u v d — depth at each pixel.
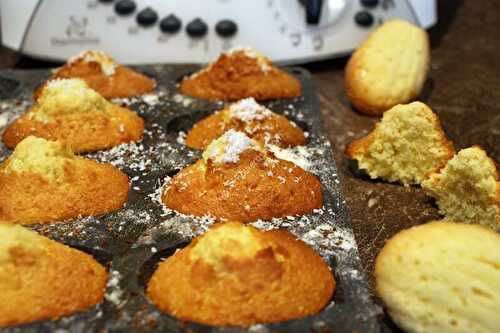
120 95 0.37
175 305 0.22
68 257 0.23
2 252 0.22
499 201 0.27
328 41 0.41
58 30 0.40
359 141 0.33
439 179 0.29
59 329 0.22
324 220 0.27
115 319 0.22
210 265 0.22
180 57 0.40
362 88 0.37
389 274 0.23
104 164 0.30
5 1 0.40
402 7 0.42
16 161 0.27
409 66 0.37
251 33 0.40
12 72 0.39
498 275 0.21
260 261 0.22
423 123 0.30
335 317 0.22
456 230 0.23
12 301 0.22
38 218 0.27
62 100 0.32
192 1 0.40
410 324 0.22
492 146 0.34
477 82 0.41
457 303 0.22
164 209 0.28
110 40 0.40
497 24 0.50
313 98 0.37
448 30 0.49
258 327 0.21
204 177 0.28
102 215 0.28
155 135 0.34
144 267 0.25
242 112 0.33
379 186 0.31
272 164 0.28
